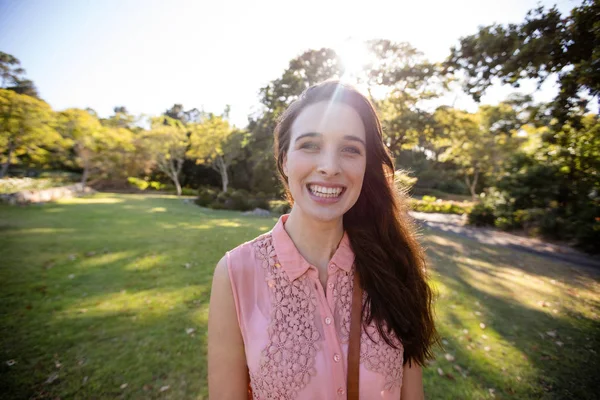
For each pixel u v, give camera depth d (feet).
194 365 10.04
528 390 9.53
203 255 23.32
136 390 8.95
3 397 8.54
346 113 3.01
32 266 19.20
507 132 31.53
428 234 38.45
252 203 66.74
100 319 12.90
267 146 73.20
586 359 11.25
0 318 12.69
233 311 3.10
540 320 14.52
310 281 3.12
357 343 3.05
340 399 2.87
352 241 3.50
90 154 91.20
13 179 69.97
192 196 106.32
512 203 45.06
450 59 25.23
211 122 105.81
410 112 57.72
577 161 39.24
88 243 25.88
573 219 35.86
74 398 8.62
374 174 3.67
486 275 21.65
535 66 20.53
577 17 18.24
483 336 12.67
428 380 9.75
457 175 112.98
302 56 63.62
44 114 64.49
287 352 2.86
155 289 16.35
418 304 3.73
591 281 21.35
